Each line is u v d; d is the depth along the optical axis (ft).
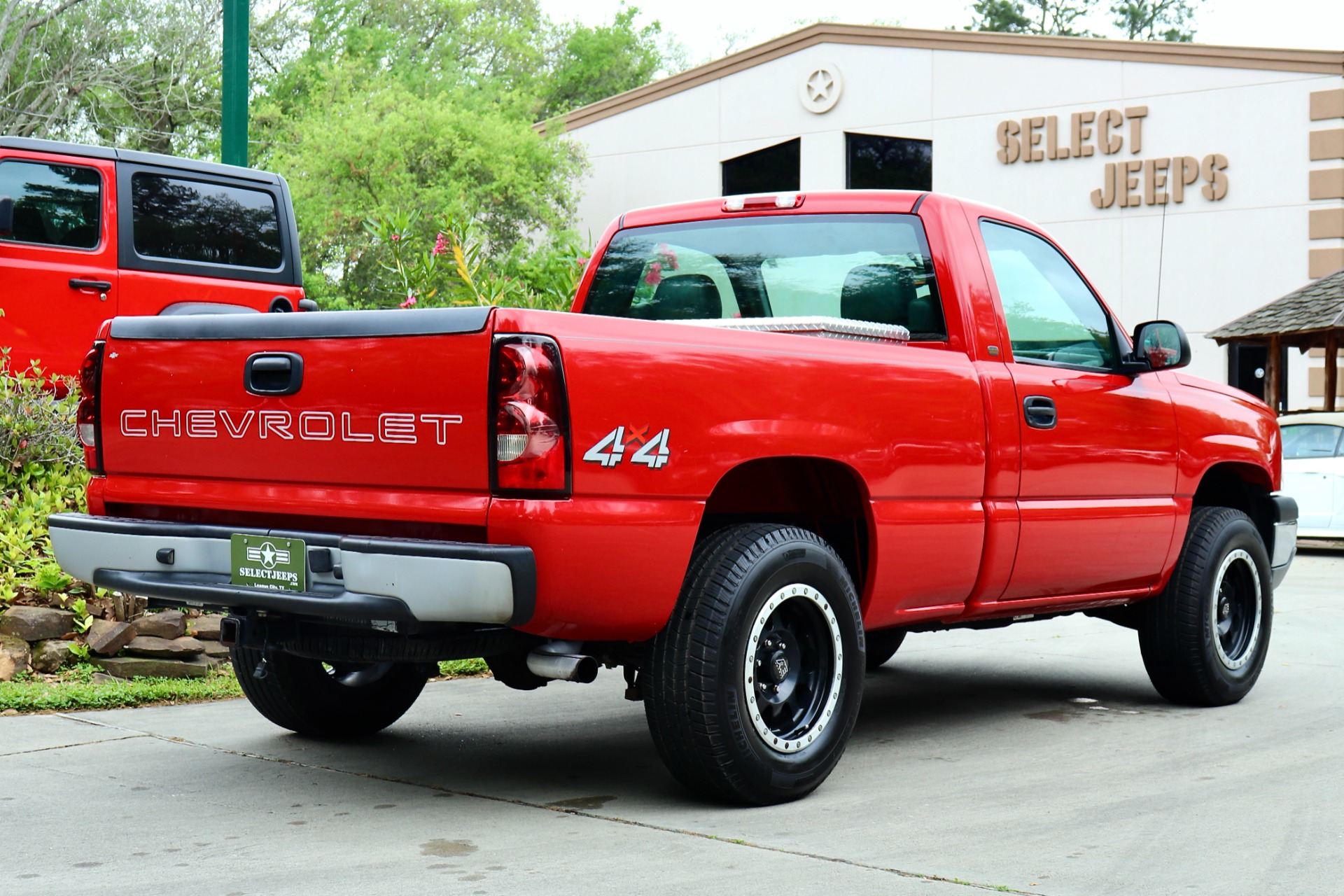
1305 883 11.93
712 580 13.83
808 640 14.96
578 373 12.62
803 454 14.51
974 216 17.79
